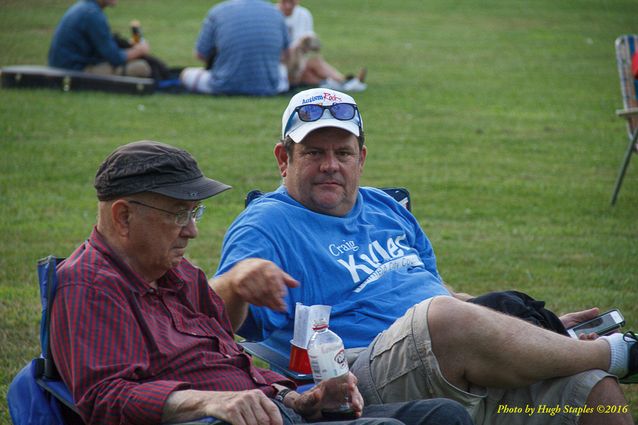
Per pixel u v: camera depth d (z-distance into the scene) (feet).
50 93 78.48
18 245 41.42
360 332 23.30
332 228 24.49
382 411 19.20
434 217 49.14
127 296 18.60
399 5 170.71
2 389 27.12
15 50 104.42
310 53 88.89
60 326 18.08
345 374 19.20
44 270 18.76
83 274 18.38
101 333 17.92
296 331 22.17
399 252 25.48
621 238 46.26
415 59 112.27
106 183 18.81
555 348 20.10
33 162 56.75
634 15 157.69
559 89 93.56
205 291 20.86
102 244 19.10
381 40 128.26
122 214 18.89
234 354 20.33
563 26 145.07
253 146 64.03
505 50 120.88
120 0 157.79
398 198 28.09
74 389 17.66
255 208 24.14
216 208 49.42
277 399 19.89
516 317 21.91
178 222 19.07
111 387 17.38
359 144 25.14
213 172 56.29
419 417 18.66
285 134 24.94
